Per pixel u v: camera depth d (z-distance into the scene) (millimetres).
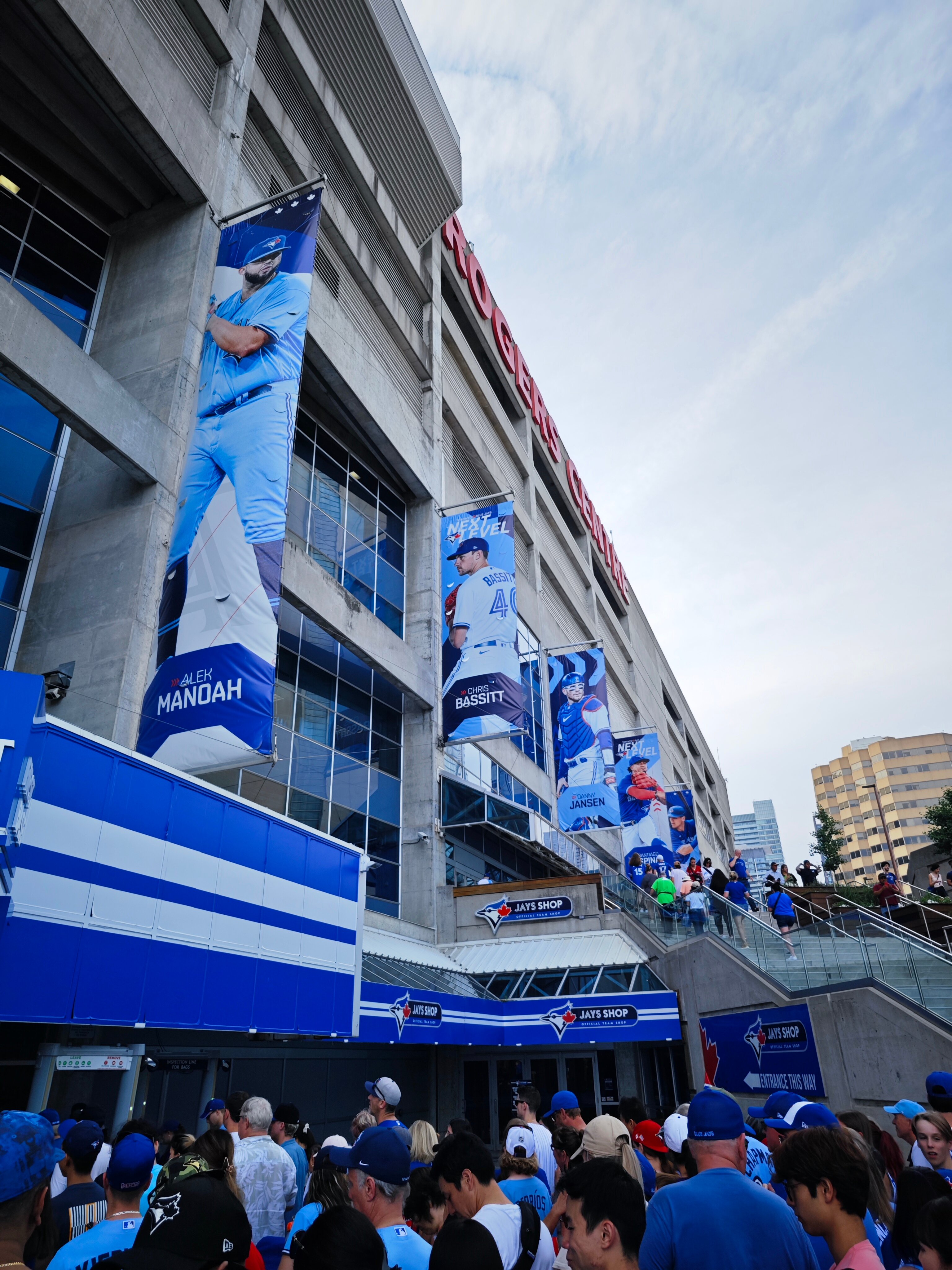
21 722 6809
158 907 8336
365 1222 2445
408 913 21750
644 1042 19359
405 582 25734
